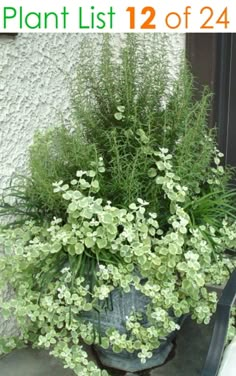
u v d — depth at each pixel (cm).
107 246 133
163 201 146
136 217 134
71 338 140
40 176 140
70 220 134
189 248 142
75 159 141
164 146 146
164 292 133
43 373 159
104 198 141
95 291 130
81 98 150
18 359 165
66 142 146
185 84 150
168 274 135
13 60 158
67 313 132
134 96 148
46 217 148
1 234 144
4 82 156
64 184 143
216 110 204
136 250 131
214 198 156
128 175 138
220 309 111
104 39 162
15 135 162
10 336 162
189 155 144
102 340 136
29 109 167
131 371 156
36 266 141
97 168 137
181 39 199
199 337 172
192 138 144
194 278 132
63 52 180
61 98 181
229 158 209
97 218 134
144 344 138
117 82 149
